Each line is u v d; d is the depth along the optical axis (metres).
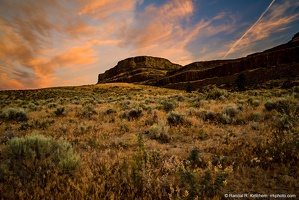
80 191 3.56
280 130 7.07
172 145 6.78
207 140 7.15
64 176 4.11
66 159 4.56
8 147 4.52
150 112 13.15
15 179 4.12
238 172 4.36
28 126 9.67
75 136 8.11
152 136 7.64
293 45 146.62
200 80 143.38
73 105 22.64
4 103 28.30
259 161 4.66
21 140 4.65
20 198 3.51
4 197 3.53
